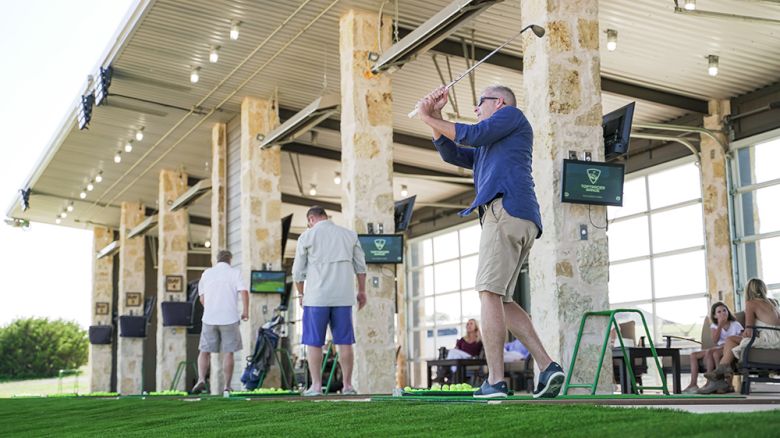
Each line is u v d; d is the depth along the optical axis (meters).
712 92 14.81
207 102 16.25
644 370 10.81
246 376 12.21
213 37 13.24
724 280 14.98
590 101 7.27
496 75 14.24
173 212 21.06
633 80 14.36
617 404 3.64
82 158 20.95
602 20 12.14
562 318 6.89
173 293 20.91
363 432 2.98
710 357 10.21
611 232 17.86
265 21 12.55
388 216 11.35
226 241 17.09
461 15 9.39
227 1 11.96
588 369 6.91
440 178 18.28
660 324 16.58
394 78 14.60
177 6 12.22
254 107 15.69
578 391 6.80
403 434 2.78
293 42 13.21
